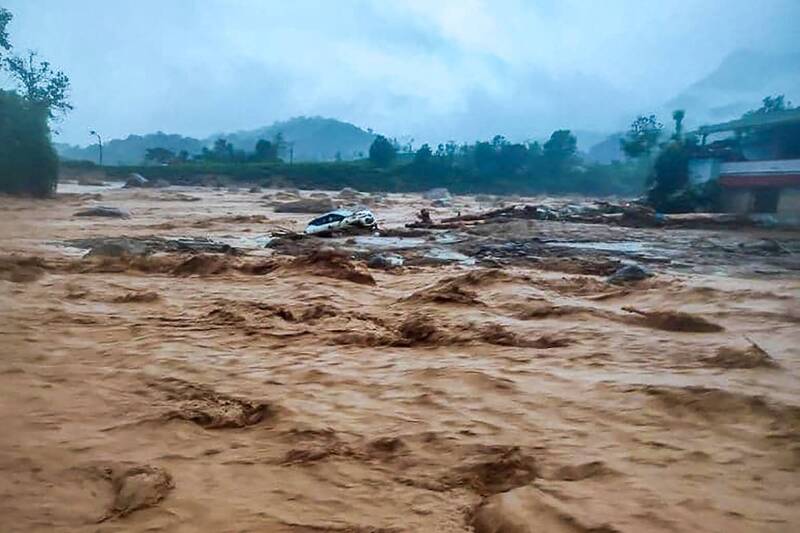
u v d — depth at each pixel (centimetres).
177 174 10350
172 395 739
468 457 552
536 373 818
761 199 3972
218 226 3553
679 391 697
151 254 2077
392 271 1861
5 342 964
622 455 550
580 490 482
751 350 860
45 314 1173
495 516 446
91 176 9744
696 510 446
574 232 3212
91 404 703
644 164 10706
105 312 1216
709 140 5150
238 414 670
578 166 11556
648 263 2089
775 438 575
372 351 959
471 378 789
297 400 720
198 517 457
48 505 474
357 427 632
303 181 10625
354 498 485
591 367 843
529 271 1862
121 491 492
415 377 808
